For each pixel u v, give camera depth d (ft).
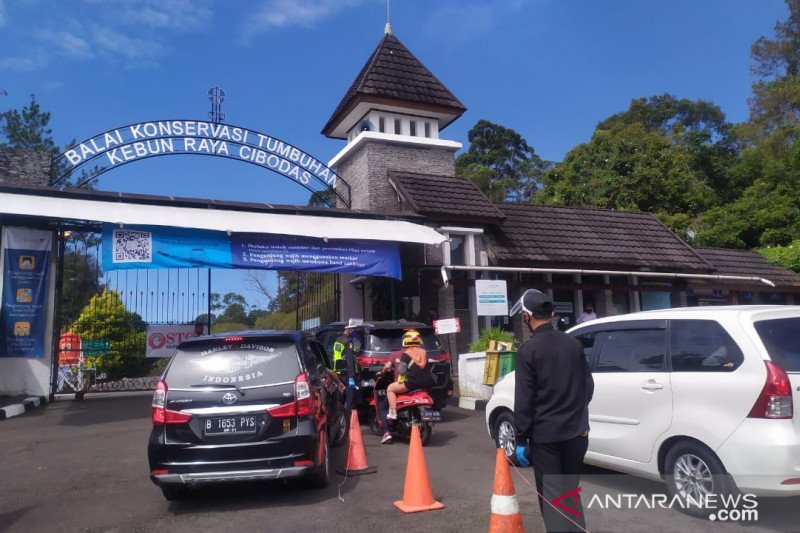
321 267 47.73
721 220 91.81
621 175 98.53
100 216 40.34
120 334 52.29
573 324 61.46
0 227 43.68
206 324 48.24
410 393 29.66
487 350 40.81
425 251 54.44
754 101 129.29
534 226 61.26
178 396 19.94
